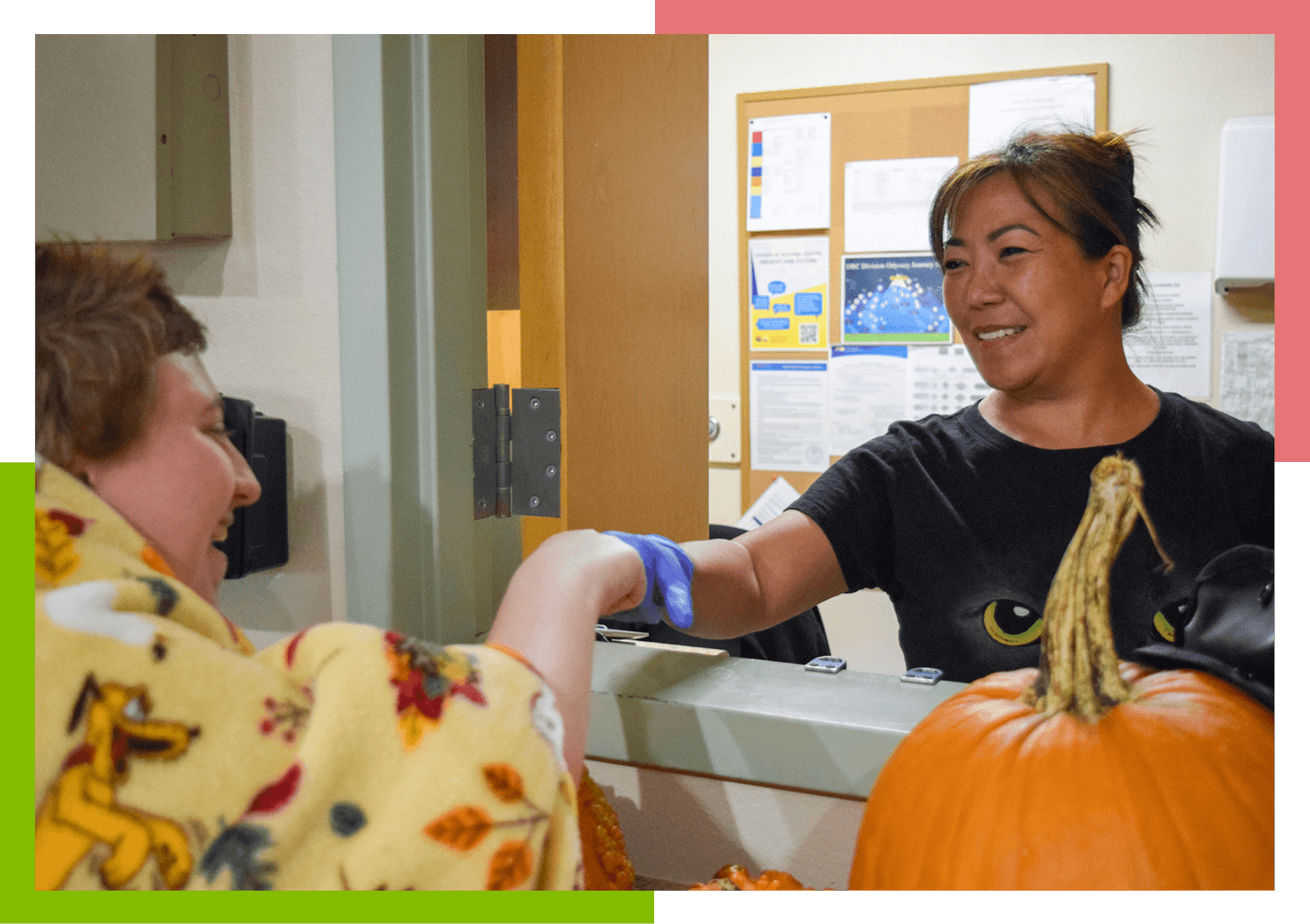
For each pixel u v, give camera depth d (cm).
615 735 62
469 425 68
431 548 65
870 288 204
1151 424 95
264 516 62
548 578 49
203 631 37
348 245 62
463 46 66
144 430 42
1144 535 87
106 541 37
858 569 104
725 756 58
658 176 95
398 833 35
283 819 33
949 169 193
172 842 32
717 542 85
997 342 102
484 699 38
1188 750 47
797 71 204
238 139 65
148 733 32
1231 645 52
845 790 55
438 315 64
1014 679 55
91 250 43
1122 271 99
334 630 37
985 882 48
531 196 75
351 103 61
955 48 190
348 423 63
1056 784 48
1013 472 101
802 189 207
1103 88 175
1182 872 45
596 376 81
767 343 214
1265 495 88
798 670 66
